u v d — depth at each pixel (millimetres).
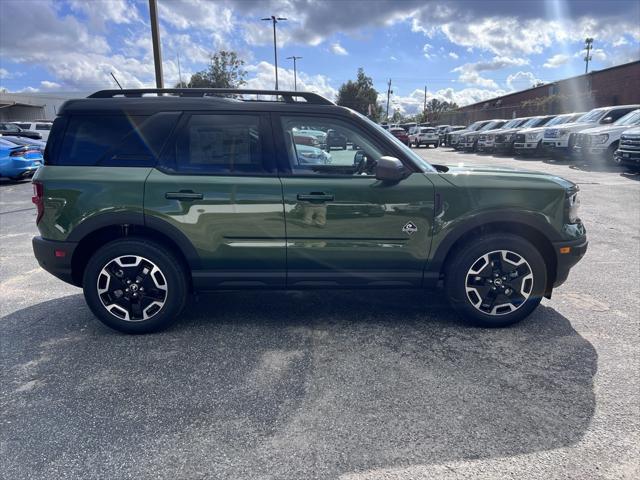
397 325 3869
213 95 3713
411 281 3664
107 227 3635
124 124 3564
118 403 2797
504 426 2555
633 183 11500
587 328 3773
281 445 2422
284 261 3596
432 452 2359
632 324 3844
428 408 2721
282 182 3502
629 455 2326
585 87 31562
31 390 2938
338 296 4543
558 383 2971
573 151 15461
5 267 5598
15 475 2221
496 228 3713
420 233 3559
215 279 3621
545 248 3748
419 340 3590
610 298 4418
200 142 3562
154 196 3471
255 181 3502
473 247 3602
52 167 3541
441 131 38375
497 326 3773
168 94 3715
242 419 2637
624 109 16094
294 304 4348
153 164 3547
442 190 3520
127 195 3473
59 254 3545
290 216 3510
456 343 3533
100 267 3570
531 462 2285
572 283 4828
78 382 3027
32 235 7258
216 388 2947
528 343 3521
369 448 2395
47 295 4648
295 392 2898
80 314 4152
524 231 3725
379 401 2795
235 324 3910
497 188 3541
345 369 3168
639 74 26812
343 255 3586
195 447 2414
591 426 2549
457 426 2559
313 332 3750
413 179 3543
